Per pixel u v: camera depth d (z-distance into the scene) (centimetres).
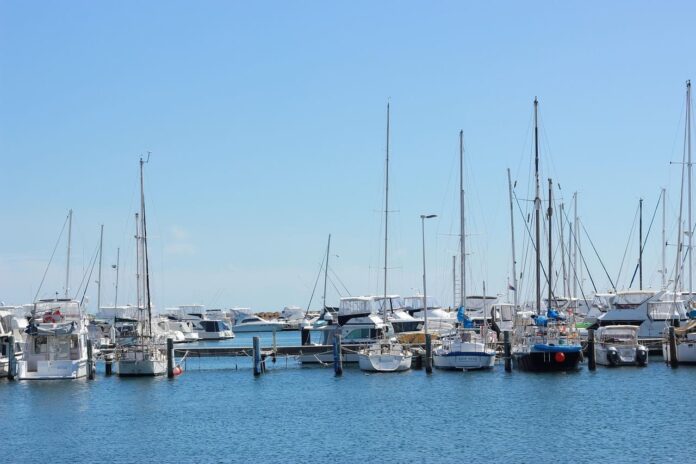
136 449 4959
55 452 4916
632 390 6638
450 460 4569
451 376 7531
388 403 6316
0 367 7569
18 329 8238
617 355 7875
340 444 4994
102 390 7088
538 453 4675
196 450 4912
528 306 9962
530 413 5794
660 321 9306
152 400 6625
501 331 9694
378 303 10388
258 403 6450
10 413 6088
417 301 12062
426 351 7675
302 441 5094
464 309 8250
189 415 5981
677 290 9338
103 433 5403
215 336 16700
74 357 7612
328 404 6344
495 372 7719
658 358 8662
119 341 8194
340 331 8575
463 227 8512
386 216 8494
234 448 4944
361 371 7988
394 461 4578
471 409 5981
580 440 4959
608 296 11206
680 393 6456
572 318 7888
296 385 7344
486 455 4656
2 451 4956
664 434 5069
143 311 9000
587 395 6450
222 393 6969
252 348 8438
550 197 8500
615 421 5472
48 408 6281
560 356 7450
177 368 8144
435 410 5981
